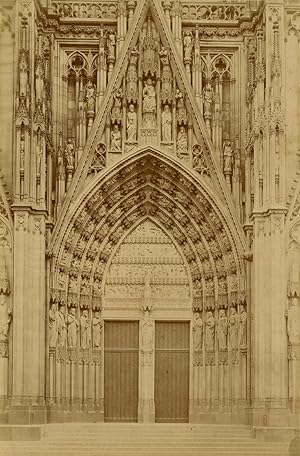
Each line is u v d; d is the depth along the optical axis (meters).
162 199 56.62
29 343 51.12
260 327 51.19
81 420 54.78
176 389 56.28
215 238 55.59
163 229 57.12
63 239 54.19
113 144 54.91
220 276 55.53
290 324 50.50
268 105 52.16
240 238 54.03
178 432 50.12
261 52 53.31
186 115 55.31
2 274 50.78
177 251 57.03
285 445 47.50
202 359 55.84
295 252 51.34
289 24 54.03
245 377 53.12
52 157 54.50
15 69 52.62
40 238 51.88
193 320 56.47
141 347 56.31
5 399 50.25
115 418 56.00
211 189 54.75
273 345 50.41
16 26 52.56
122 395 56.19
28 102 51.97
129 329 56.66
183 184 55.41
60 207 54.34
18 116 51.66
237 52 56.41
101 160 54.91
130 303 56.56
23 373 50.38
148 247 57.09
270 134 51.91
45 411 51.44
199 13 56.41
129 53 55.31
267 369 50.75
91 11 56.34
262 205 51.88
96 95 55.50
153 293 56.78
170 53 55.41
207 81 55.91
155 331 56.66
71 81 56.38
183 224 56.66
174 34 55.56
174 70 55.44
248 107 54.72
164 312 56.59
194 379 56.00
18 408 49.84
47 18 55.56
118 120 55.00
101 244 56.41
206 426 51.06
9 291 50.91
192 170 54.88
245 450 46.41
